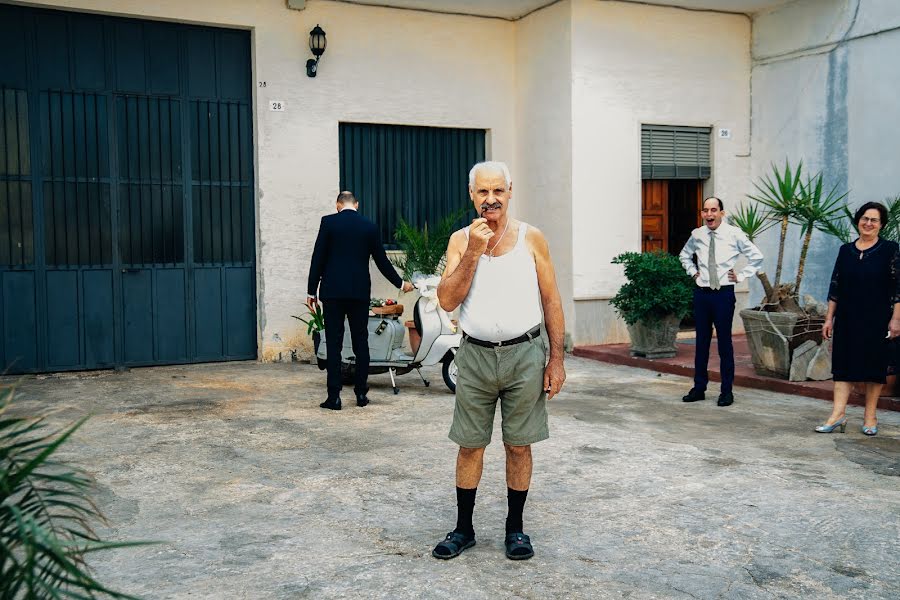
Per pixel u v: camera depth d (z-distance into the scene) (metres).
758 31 11.10
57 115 8.79
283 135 9.67
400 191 10.51
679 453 5.50
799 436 5.99
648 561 3.64
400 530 4.04
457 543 3.72
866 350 5.88
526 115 10.91
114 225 9.07
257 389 7.94
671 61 10.72
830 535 3.96
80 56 8.85
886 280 5.81
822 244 10.34
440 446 5.69
